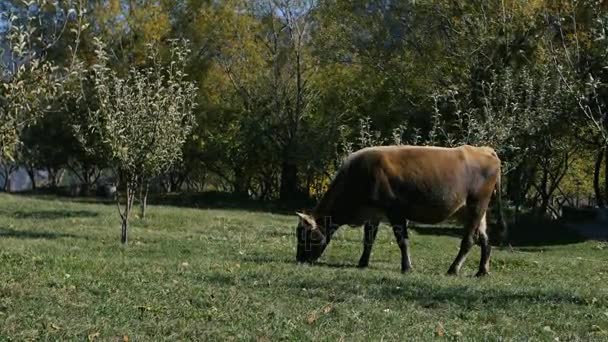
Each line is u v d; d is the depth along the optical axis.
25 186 68.88
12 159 10.00
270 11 48.81
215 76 50.25
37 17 10.69
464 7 39.06
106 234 23.47
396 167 16.34
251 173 53.72
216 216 31.89
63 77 11.13
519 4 35.38
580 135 37.16
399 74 41.84
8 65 9.80
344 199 16.78
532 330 10.40
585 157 46.16
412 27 42.31
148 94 20.50
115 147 20.27
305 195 50.00
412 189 16.27
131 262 15.35
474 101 33.94
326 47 45.88
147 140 20.42
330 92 47.41
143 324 9.70
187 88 21.70
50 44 10.28
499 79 32.62
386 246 22.84
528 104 27.61
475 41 36.16
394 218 16.47
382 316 10.77
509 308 11.80
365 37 44.56
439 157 16.52
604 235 32.12
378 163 16.41
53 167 56.97
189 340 9.10
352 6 45.00
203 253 19.06
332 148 46.69
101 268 13.93
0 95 9.67
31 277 12.30
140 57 47.28
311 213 17.33
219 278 13.48
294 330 9.70
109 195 51.91
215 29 49.16
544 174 44.41
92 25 46.19
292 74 49.28
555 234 32.41
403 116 40.47
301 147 47.47
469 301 12.23
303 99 48.25
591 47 28.11
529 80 27.61
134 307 10.58
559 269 19.33
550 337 10.03
